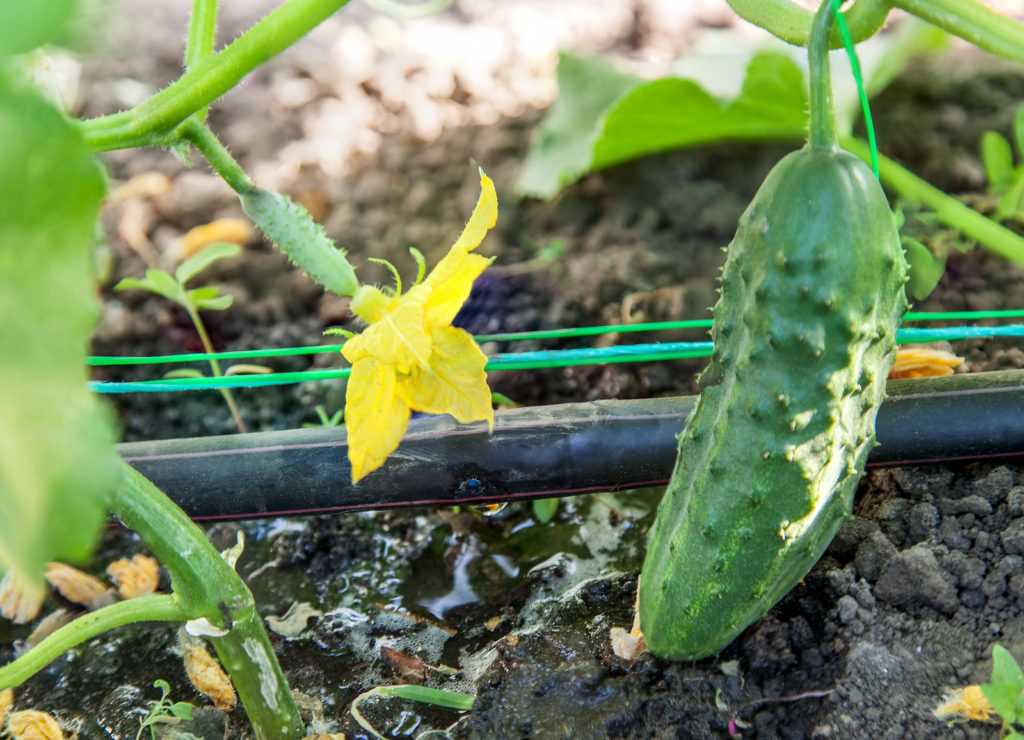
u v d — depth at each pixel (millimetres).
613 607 459
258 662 417
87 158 287
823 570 445
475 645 461
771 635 433
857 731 416
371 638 465
